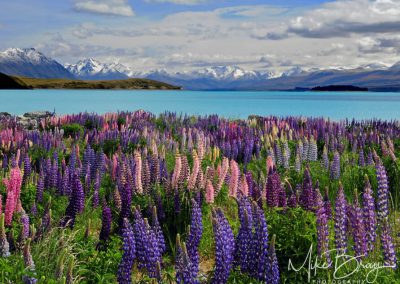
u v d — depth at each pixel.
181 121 25.20
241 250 6.05
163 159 12.00
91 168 12.24
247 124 22.89
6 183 8.64
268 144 16.59
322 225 6.62
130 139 18.30
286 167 13.49
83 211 9.63
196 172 9.95
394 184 11.84
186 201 9.33
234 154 15.89
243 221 6.12
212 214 6.28
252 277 5.95
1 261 5.63
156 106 79.75
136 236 6.09
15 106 72.19
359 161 13.81
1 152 15.36
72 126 23.17
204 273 7.80
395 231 8.22
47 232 7.62
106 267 6.75
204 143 15.45
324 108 79.81
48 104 80.38
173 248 8.25
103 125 23.38
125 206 8.67
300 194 9.48
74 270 6.66
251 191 9.64
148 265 6.04
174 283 6.34
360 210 6.62
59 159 14.77
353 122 22.94
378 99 138.25
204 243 8.62
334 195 11.61
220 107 80.25
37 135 17.66
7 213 7.77
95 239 7.89
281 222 7.53
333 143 16.98
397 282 6.15
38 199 9.95
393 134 19.06
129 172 10.12
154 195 9.70
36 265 6.43
